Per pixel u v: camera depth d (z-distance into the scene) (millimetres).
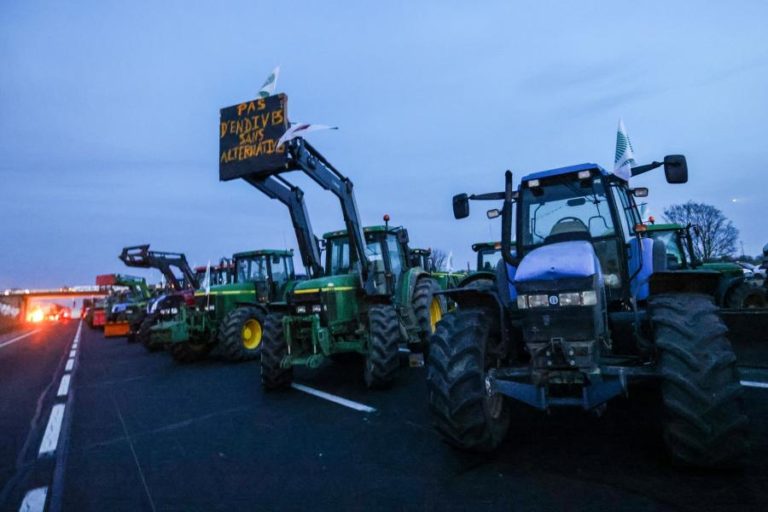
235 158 5598
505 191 3705
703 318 2492
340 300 5805
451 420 2779
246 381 6590
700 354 2379
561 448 3000
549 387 2811
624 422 3410
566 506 2246
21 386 7328
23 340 19406
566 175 3766
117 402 5660
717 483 2338
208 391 6012
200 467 3238
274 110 5453
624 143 3787
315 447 3488
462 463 2920
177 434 4102
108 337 18453
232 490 2807
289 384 5789
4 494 2949
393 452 3244
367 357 5457
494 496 2422
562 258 2779
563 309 2680
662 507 2148
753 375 4535
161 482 3006
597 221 3602
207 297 9102
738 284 7406
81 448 3859
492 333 3307
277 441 3705
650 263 3387
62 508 2697
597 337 2668
